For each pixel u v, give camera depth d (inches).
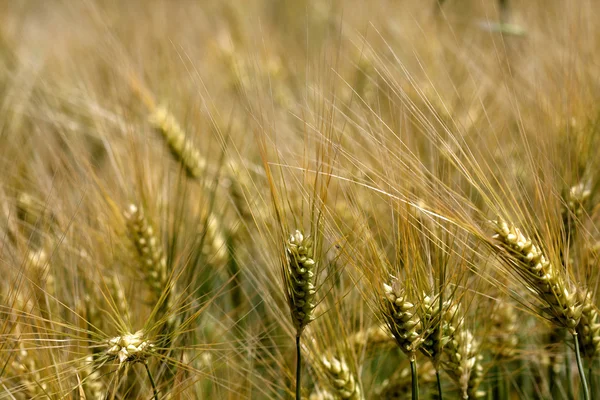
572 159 35.9
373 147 34.9
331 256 34.2
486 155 36.7
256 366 38.1
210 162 41.9
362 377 37.3
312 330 34.5
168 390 33.7
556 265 31.9
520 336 37.3
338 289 35.9
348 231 32.8
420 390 37.1
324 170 31.8
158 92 45.5
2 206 37.6
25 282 33.8
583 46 40.7
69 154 41.8
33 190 39.8
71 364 33.4
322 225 31.6
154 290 36.1
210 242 39.5
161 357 32.8
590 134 36.6
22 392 33.5
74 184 37.6
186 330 33.4
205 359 35.7
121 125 40.9
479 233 31.6
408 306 31.2
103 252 37.5
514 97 36.4
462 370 33.4
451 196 32.0
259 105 33.2
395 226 33.6
